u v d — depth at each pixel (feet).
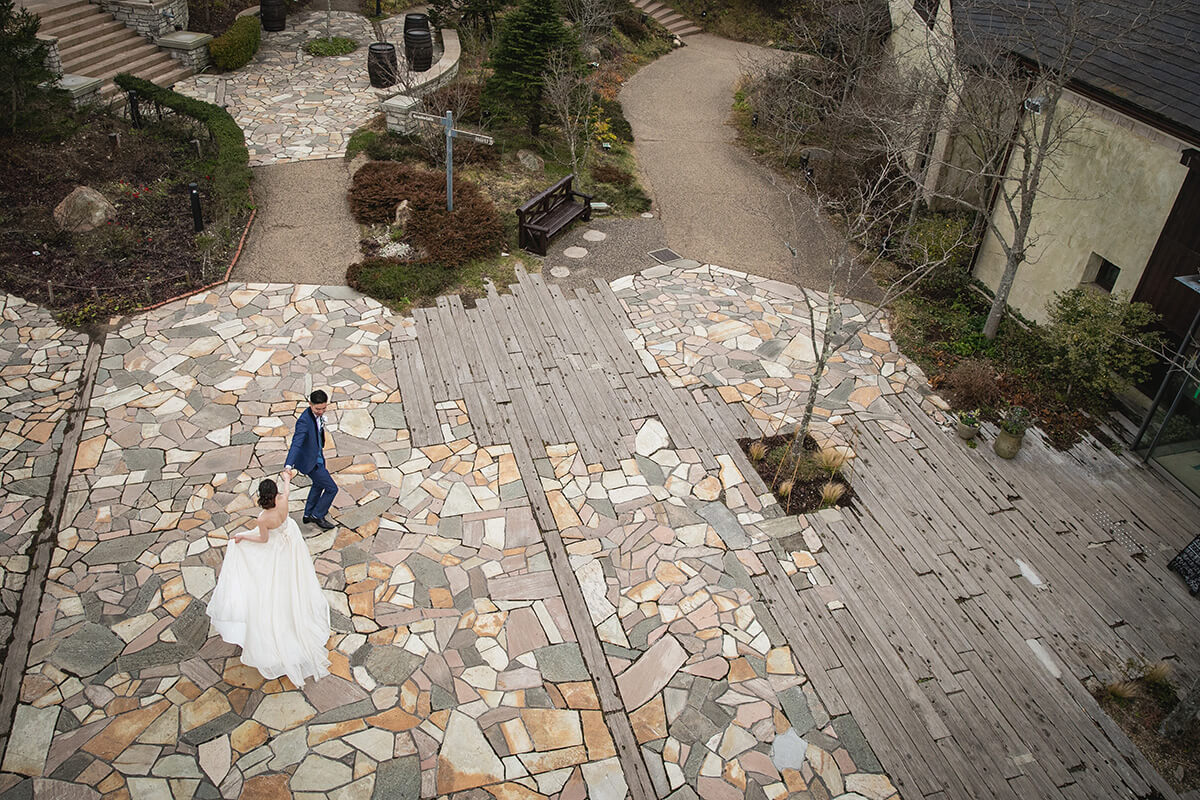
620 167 58.08
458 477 31.78
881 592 28.58
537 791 22.03
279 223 46.42
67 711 22.86
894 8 60.95
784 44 74.23
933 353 40.75
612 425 34.99
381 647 25.31
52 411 32.86
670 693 24.77
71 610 25.57
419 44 61.67
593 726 23.72
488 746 22.95
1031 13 40.81
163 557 27.45
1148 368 36.11
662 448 33.99
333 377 36.04
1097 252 38.09
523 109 57.67
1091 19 34.73
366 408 34.63
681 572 28.68
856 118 55.11
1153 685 26.12
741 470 33.17
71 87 51.72
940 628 27.53
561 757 22.88
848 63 60.39
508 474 32.12
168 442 31.91
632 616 27.02
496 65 56.95
